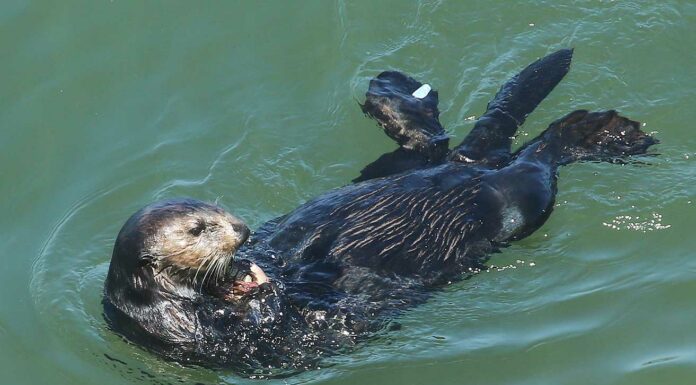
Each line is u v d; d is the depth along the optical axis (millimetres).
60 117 40812
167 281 29141
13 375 31469
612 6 41906
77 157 39344
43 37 43531
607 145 34844
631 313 31656
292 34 43438
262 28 43844
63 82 42031
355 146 38562
